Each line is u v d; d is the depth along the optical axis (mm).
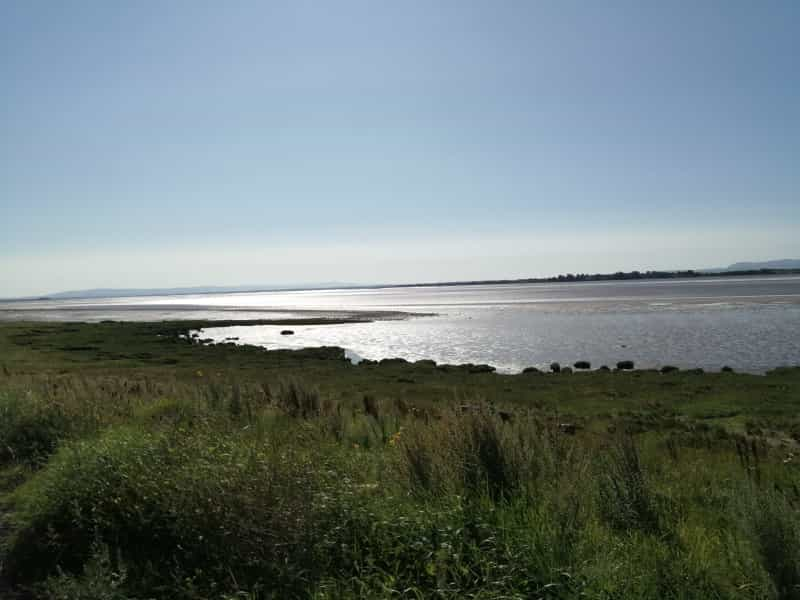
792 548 3666
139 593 3879
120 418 8586
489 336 55094
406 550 4105
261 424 8430
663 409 20422
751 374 29391
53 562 4516
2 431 7797
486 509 4605
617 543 4305
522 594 3574
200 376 25172
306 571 3922
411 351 47156
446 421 6387
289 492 4414
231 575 3926
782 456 9742
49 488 5215
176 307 163875
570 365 37281
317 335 63188
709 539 4578
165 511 4578
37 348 48688
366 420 9961
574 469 5492
